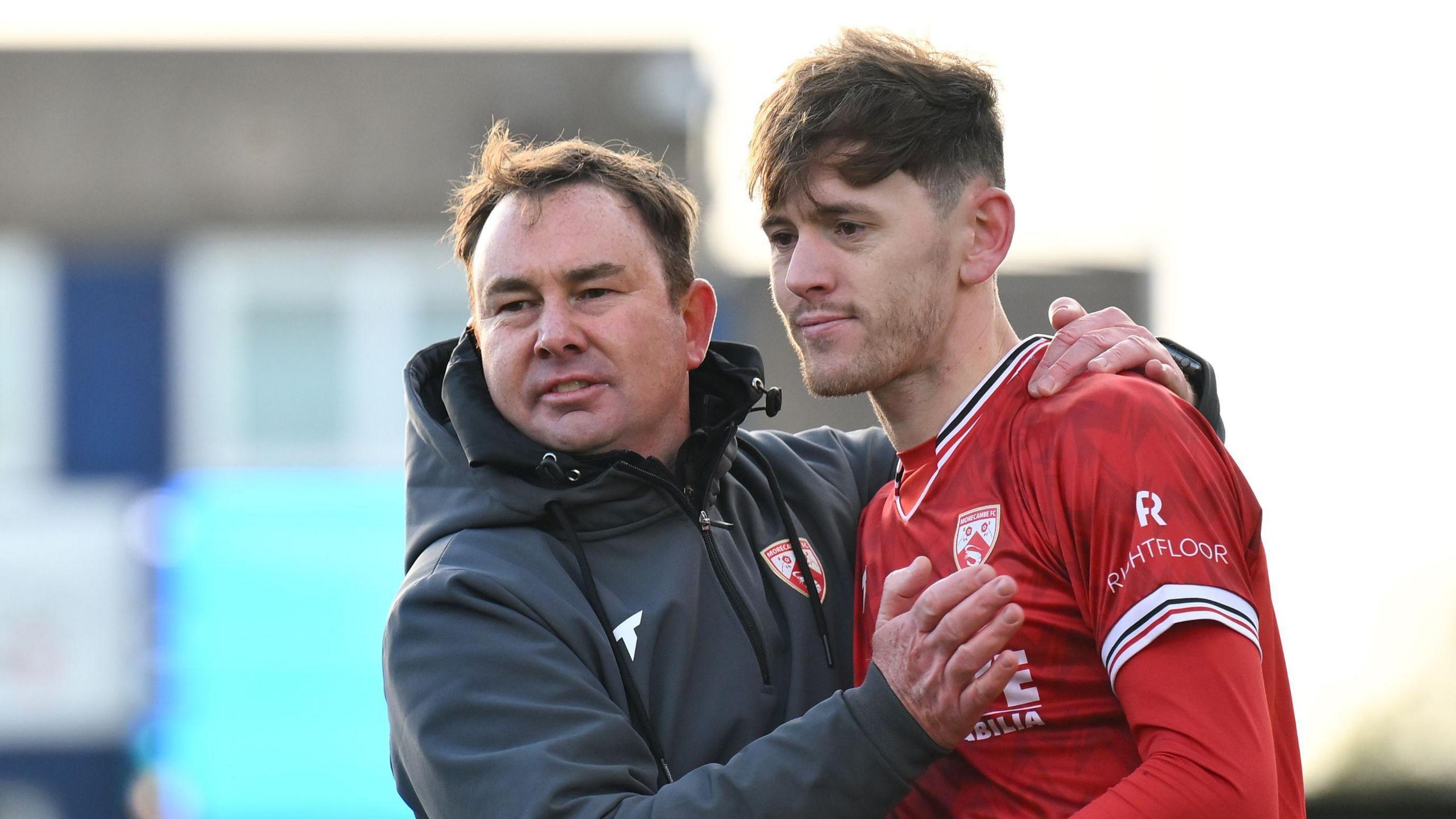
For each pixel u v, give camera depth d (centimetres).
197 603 2694
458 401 819
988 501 715
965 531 720
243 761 2622
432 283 2873
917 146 744
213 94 2830
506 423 820
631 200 834
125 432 2761
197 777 2602
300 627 2711
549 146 861
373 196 2861
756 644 812
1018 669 688
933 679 660
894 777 670
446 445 825
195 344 2811
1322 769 2145
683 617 793
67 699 2628
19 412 2739
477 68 2848
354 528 2778
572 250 801
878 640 686
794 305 770
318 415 2842
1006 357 744
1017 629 645
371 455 2850
